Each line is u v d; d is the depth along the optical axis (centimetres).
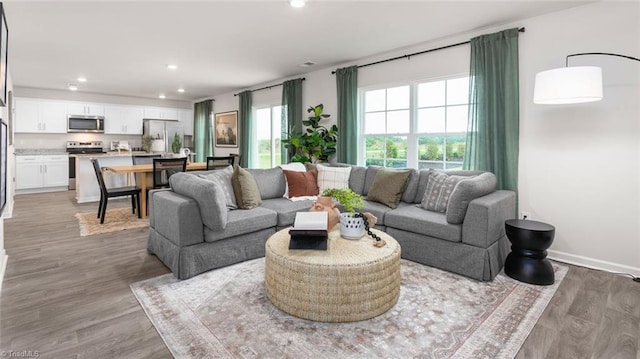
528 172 331
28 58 470
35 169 715
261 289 248
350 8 304
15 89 701
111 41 396
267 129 674
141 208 480
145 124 853
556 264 308
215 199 269
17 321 203
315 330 196
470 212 270
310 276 203
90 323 202
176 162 484
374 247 227
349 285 201
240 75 579
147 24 342
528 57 326
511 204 314
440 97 404
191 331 194
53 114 744
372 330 196
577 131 302
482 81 348
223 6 300
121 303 227
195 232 272
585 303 230
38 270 284
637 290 251
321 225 220
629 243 282
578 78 241
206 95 812
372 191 368
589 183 298
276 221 329
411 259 307
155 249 313
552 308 223
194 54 452
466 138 362
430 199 327
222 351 176
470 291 247
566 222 312
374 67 458
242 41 395
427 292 244
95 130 794
